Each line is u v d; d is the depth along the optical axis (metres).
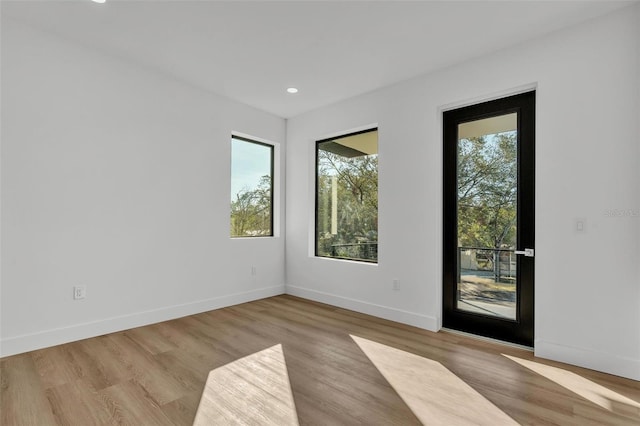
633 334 2.29
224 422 1.79
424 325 3.34
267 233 4.82
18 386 2.12
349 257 4.26
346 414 1.87
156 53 3.06
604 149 2.40
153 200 3.41
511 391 2.13
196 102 3.78
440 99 3.28
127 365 2.45
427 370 2.42
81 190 2.92
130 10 2.41
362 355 2.68
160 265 3.47
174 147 3.59
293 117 4.80
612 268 2.37
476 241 3.19
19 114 2.60
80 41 2.87
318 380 2.26
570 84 2.54
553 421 1.82
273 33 2.70
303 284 4.64
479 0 2.24
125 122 3.20
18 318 2.60
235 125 4.20
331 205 4.51
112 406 1.92
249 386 2.17
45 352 2.63
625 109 2.33
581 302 2.49
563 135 2.57
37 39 2.68
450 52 2.96
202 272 3.85
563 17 2.44
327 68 3.30
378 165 3.77
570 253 2.54
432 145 3.33
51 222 2.76
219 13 2.43
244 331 3.23
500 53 2.90
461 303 3.27
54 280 2.77
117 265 3.15
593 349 2.43
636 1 2.25
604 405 1.97
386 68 3.28
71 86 2.86
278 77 3.52
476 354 2.71
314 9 2.37
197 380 2.24
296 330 3.27
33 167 2.66
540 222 2.67
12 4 2.35
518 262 2.92
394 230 3.62
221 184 4.05
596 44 2.44
